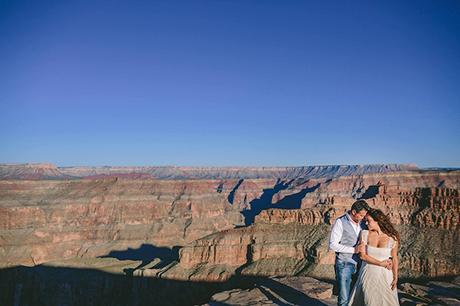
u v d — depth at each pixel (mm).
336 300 23031
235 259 112375
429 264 94375
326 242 104250
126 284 123812
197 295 105125
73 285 121750
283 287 25281
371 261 14969
